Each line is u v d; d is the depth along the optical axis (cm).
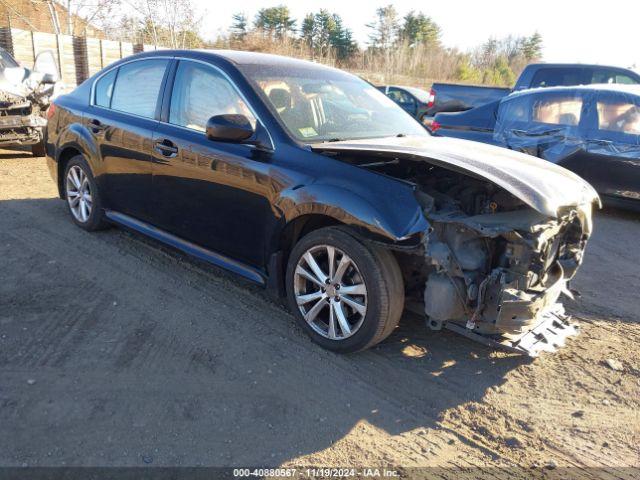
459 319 314
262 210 357
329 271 331
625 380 332
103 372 309
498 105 785
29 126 845
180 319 376
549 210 284
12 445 251
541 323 355
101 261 467
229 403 290
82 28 1927
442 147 356
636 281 493
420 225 292
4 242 500
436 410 296
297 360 334
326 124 388
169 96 428
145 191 445
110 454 249
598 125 692
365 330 318
